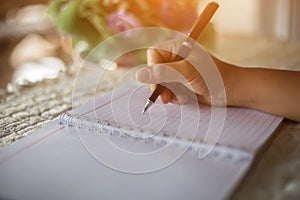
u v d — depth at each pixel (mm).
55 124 466
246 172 349
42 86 667
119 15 694
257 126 440
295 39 987
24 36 1283
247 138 403
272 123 451
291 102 467
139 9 709
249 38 972
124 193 321
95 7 695
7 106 569
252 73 500
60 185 336
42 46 1228
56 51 1062
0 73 1138
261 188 334
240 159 366
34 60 1180
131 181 339
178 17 720
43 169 363
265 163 375
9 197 322
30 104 577
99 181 340
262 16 1047
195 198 311
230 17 1082
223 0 1063
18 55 1245
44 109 554
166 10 712
